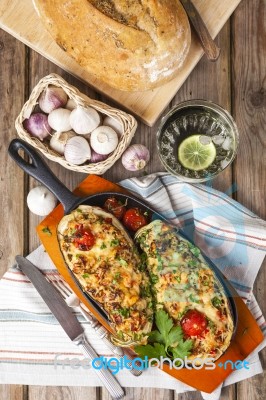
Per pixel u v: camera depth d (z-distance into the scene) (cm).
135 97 74
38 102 73
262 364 77
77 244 68
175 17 66
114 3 66
